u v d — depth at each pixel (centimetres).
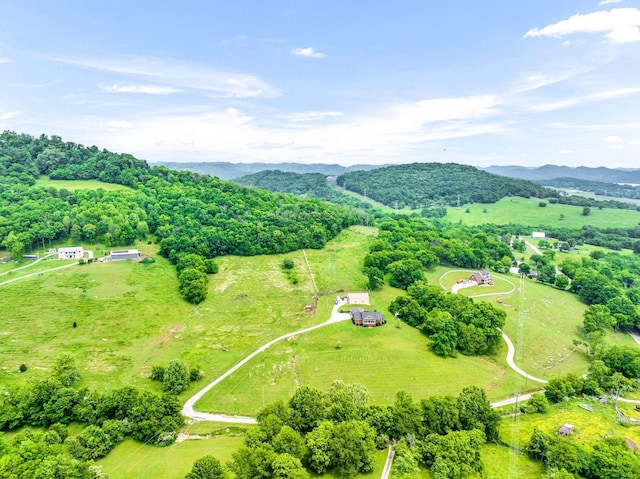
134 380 10706
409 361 11831
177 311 14812
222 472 6494
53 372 10475
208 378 10900
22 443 6906
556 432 8794
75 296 14775
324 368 11338
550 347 13550
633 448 8175
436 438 7731
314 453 7119
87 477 6419
